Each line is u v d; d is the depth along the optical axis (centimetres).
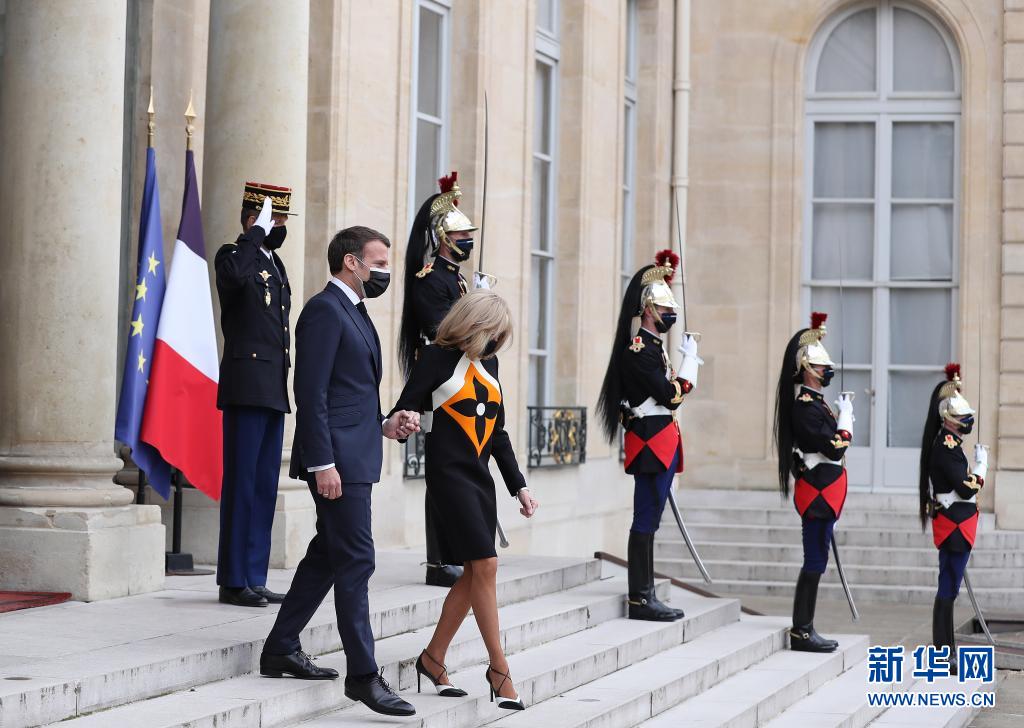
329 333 977
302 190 1516
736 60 2969
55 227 1215
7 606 1130
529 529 2266
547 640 1366
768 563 2606
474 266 2072
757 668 1524
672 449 1521
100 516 1205
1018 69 2878
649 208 2789
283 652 1007
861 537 2664
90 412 1228
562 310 2434
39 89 1216
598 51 2491
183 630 1066
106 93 1235
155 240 1328
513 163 2194
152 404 1293
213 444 1340
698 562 1538
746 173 2961
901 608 2425
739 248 2964
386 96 1836
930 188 2964
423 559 1609
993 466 2841
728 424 2952
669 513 2825
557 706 1174
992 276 2883
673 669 1362
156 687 941
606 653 1326
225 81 1488
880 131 2972
